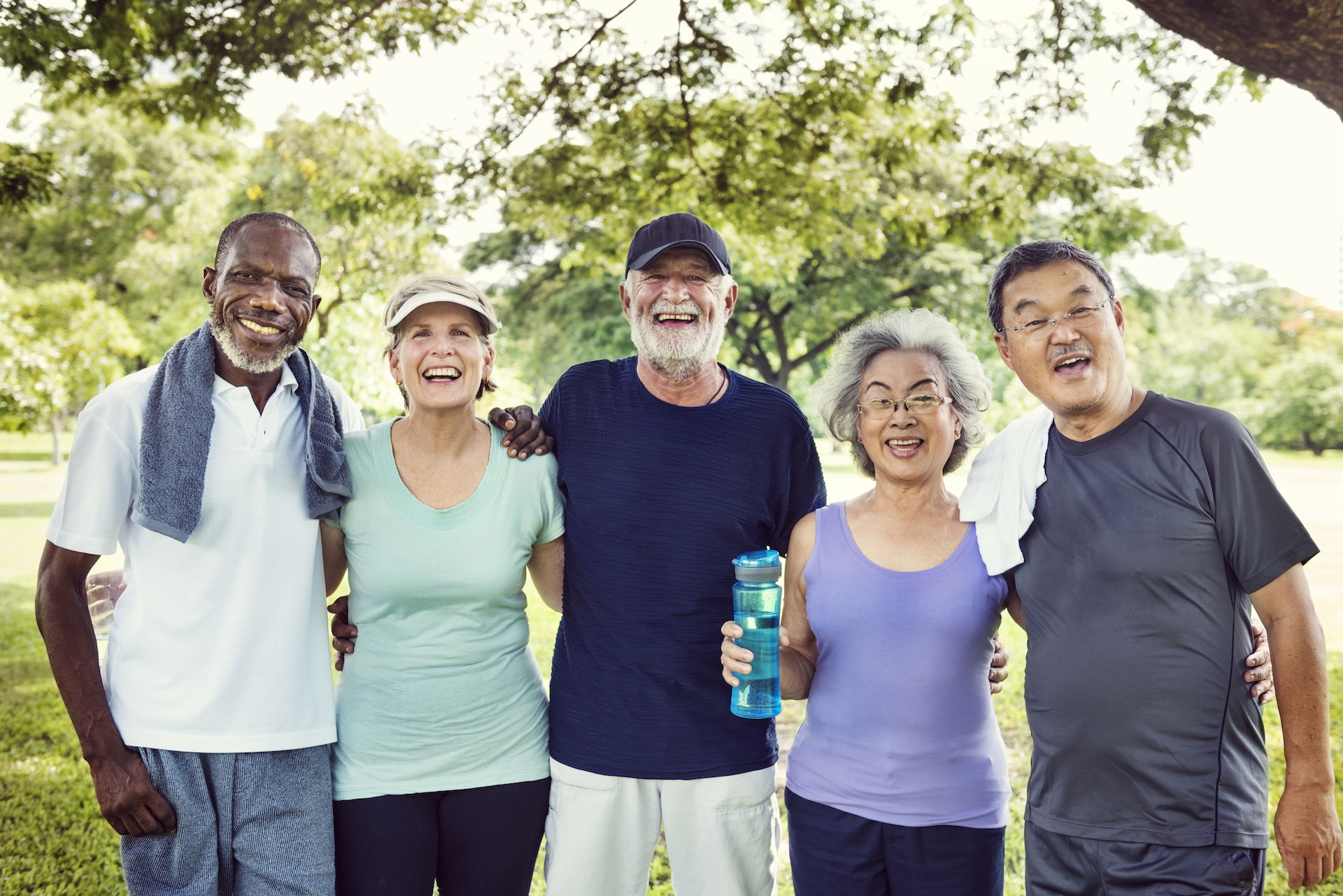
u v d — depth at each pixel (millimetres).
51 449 40281
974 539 2273
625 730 2428
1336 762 4891
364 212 9062
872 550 2307
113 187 24359
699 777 2441
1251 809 1965
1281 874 3820
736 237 9172
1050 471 2170
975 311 19469
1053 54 7402
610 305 19469
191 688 2146
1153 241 9266
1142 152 7492
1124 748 2002
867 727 2225
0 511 17312
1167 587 1986
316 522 2314
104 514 2139
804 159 7926
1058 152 7980
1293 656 1933
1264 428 35406
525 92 8102
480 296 2389
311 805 2254
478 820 2385
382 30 7664
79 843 4254
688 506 2479
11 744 5613
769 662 2209
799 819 2309
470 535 2371
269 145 17703
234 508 2199
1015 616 2355
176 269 23125
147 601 2172
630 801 2479
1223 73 7051
